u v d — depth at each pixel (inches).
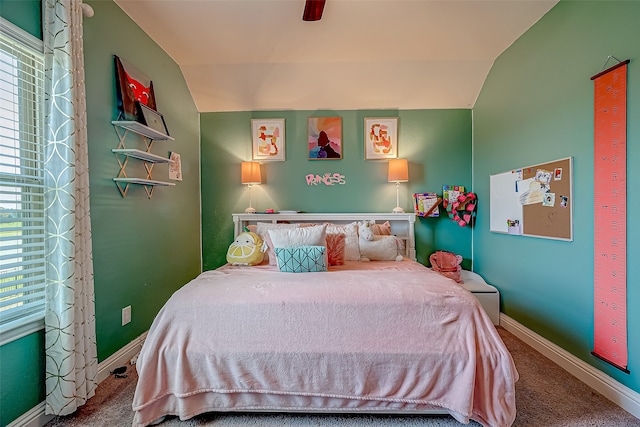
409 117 134.5
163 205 103.7
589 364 71.2
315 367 57.1
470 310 59.9
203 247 136.4
